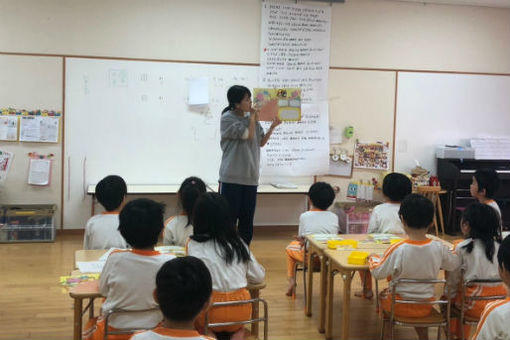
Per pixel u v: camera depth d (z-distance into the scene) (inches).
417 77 255.8
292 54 241.0
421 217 103.5
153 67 228.7
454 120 261.4
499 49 263.3
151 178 232.4
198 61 232.7
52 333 125.6
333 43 245.6
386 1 248.7
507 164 257.9
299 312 144.5
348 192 253.3
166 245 121.8
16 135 219.3
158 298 59.1
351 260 113.2
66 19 219.8
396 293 106.7
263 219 248.1
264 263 194.2
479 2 253.6
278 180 245.6
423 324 105.1
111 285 83.2
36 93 219.9
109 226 118.6
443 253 104.7
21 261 187.6
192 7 230.4
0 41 215.3
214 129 236.4
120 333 82.3
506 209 254.5
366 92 251.1
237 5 234.4
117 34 224.7
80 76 222.5
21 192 222.2
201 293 58.9
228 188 151.4
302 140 245.4
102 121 225.9
